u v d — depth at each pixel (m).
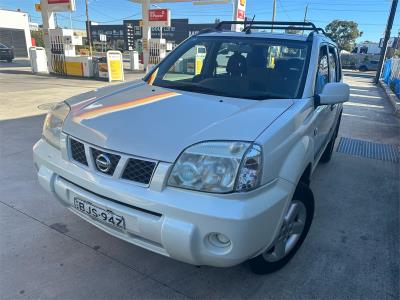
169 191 1.82
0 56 25.02
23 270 2.35
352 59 43.56
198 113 2.17
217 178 1.77
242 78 2.87
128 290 2.23
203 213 1.73
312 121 2.55
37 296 2.14
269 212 1.85
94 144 2.03
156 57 19.66
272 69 2.87
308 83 2.68
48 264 2.43
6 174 3.87
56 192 2.28
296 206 2.36
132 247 2.66
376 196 3.89
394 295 2.31
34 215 3.04
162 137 1.92
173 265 2.48
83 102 2.53
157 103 2.38
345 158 5.20
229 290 2.27
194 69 3.21
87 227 2.89
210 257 1.81
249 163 1.78
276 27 3.49
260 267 2.31
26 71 17.95
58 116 2.44
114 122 2.12
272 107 2.32
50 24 16.64
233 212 1.72
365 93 14.88
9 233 2.76
